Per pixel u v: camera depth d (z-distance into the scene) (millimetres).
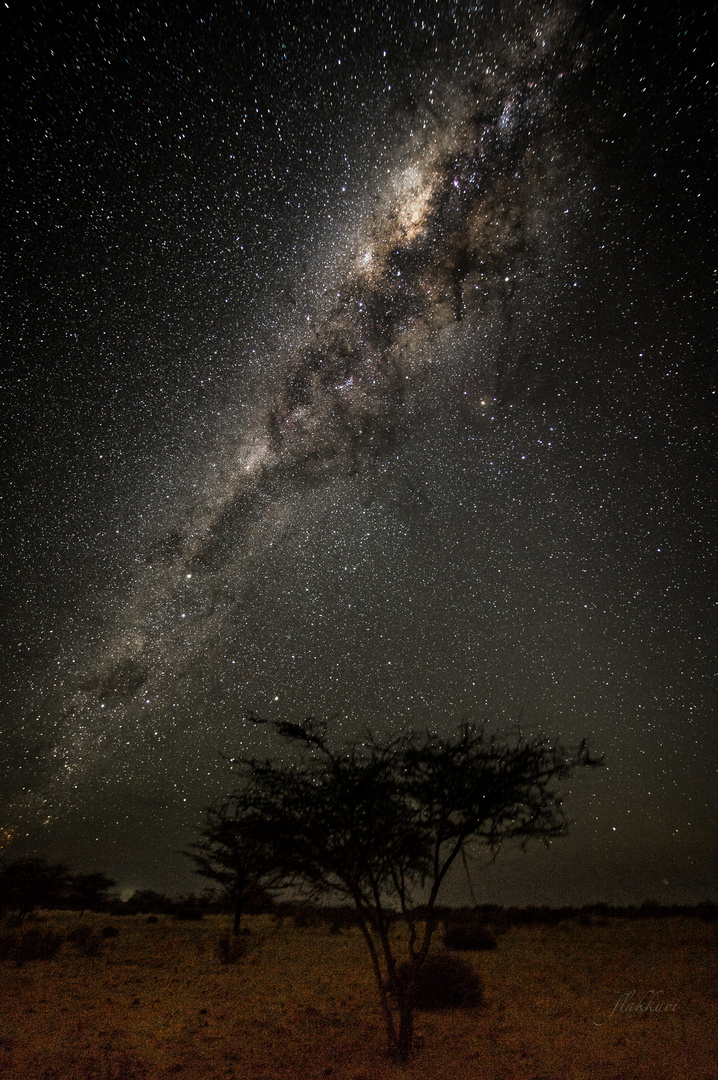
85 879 46312
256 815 10047
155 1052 9617
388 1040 9516
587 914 42250
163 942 27391
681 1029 10812
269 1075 8445
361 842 9906
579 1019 11828
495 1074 8273
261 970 19422
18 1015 12156
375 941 27844
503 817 9836
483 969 18719
